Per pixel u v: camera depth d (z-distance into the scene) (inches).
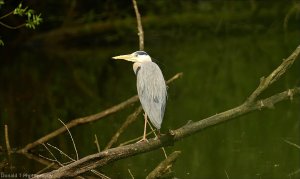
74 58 987.3
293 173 385.4
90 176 375.6
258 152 437.1
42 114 567.2
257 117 549.0
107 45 1124.5
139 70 323.9
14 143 455.5
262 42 1088.8
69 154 426.6
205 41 1154.7
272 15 1143.6
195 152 441.7
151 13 1157.1
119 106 427.2
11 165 402.9
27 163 407.8
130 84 746.2
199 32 1158.3
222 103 615.2
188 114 561.9
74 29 1086.4
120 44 1125.7
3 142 460.4
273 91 647.1
